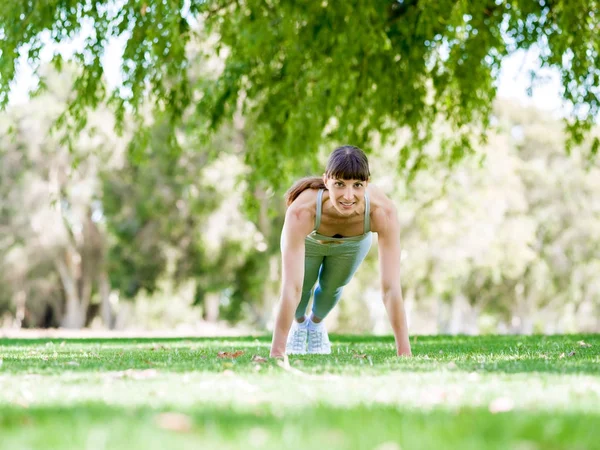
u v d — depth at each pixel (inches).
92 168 1107.9
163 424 67.5
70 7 320.5
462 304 1395.2
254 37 335.3
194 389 99.8
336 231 183.3
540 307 1371.8
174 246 1087.0
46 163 1117.1
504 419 72.0
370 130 408.5
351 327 1299.2
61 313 1348.4
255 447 58.6
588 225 1201.4
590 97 398.3
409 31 356.8
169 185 1006.4
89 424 69.1
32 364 150.4
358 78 370.3
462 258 1051.3
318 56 347.9
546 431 65.6
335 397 91.4
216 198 948.6
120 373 120.7
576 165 1214.3
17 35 315.6
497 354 184.2
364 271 1103.0
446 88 411.2
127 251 1082.7
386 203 182.2
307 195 179.2
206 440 61.3
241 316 1254.3
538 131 1278.3
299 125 370.6
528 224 1136.8
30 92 328.8
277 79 381.4
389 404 85.0
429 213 1005.8
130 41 331.0
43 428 67.7
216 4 378.9
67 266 1248.8
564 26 344.2
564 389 99.0
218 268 1056.2
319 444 59.8
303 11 327.9
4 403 87.9
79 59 337.4
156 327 1435.8
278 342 172.6
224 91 384.5
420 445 59.8
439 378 113.6
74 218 1190.3
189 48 526.6
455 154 446.3
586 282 1278.3
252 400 86.7
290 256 175.8
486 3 353.4
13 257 1164.5
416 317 1596.9
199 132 411.5
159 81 354.6
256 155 420.5
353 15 316.5
